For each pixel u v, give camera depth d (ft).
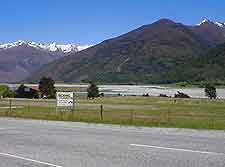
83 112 168.35
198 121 106.22
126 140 58.29
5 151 48.14
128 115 147.33
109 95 545.85
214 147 49.90
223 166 37.06
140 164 38.37
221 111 209.36
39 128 82.17
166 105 292.40
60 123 97.96
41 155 44.75
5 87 441.27
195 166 37.06
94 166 37.73
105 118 116.88
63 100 123.34
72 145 52.85
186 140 58.08
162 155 43.52
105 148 49.57
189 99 435.12
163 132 72.33
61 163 39.55
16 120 110.73
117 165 38.01
